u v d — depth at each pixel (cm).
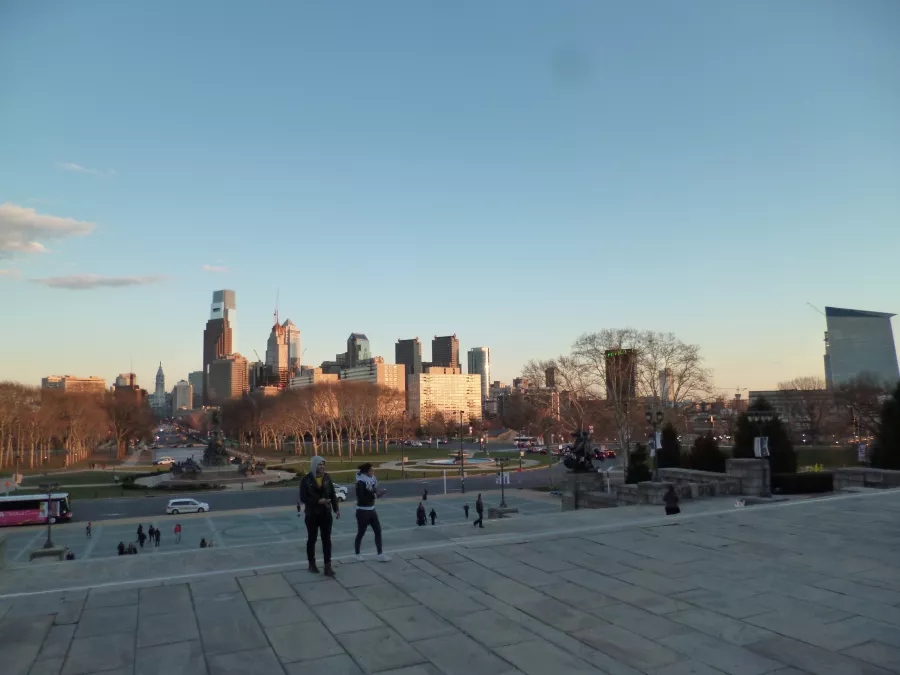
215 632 793
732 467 3144
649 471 4597
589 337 8281
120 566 1202
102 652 732
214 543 4209
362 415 14262
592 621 826
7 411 10494
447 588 975
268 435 17600
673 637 767
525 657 705
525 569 1088
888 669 672
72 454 12850
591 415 9538
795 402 12700
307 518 1058
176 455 15662
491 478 8531
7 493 6931
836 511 1703
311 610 873
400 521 4944
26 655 725
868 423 10244
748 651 722
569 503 3794
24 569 1177
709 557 1179
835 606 888
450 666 682
